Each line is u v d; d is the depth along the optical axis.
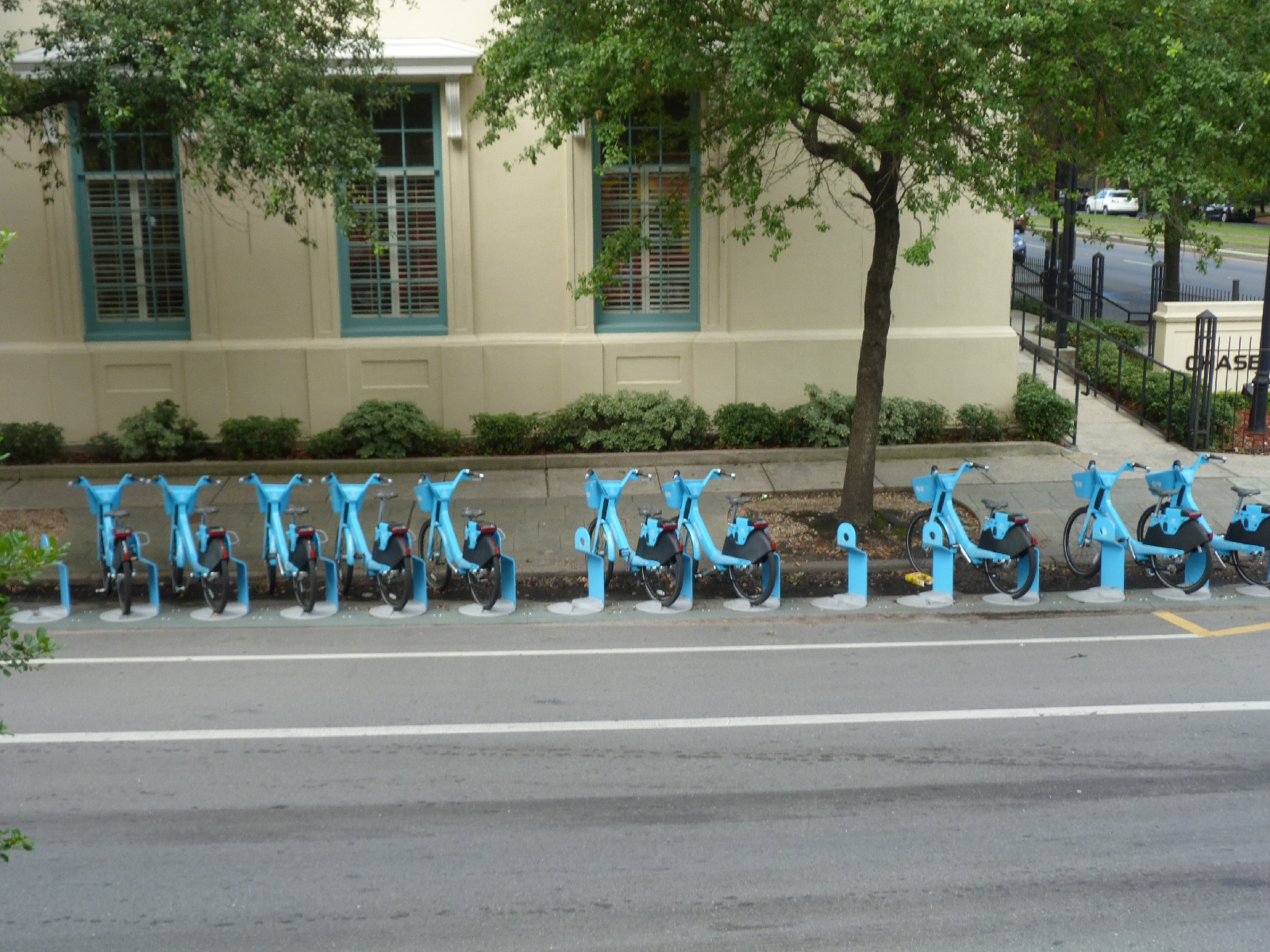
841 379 15.82
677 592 10.39
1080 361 18.42
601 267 12.14
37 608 10.50
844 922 5.24
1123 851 5.86
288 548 10.74
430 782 6.73
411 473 14.84
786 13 9.94
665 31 10.46
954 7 9.28
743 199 12.11
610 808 6.38
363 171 11.16
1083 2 9.62
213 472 14.62
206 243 15.14
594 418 15.25
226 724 7.65
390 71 13.44
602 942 5.10
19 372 15.12
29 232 15.00
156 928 5.24
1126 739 7.28
